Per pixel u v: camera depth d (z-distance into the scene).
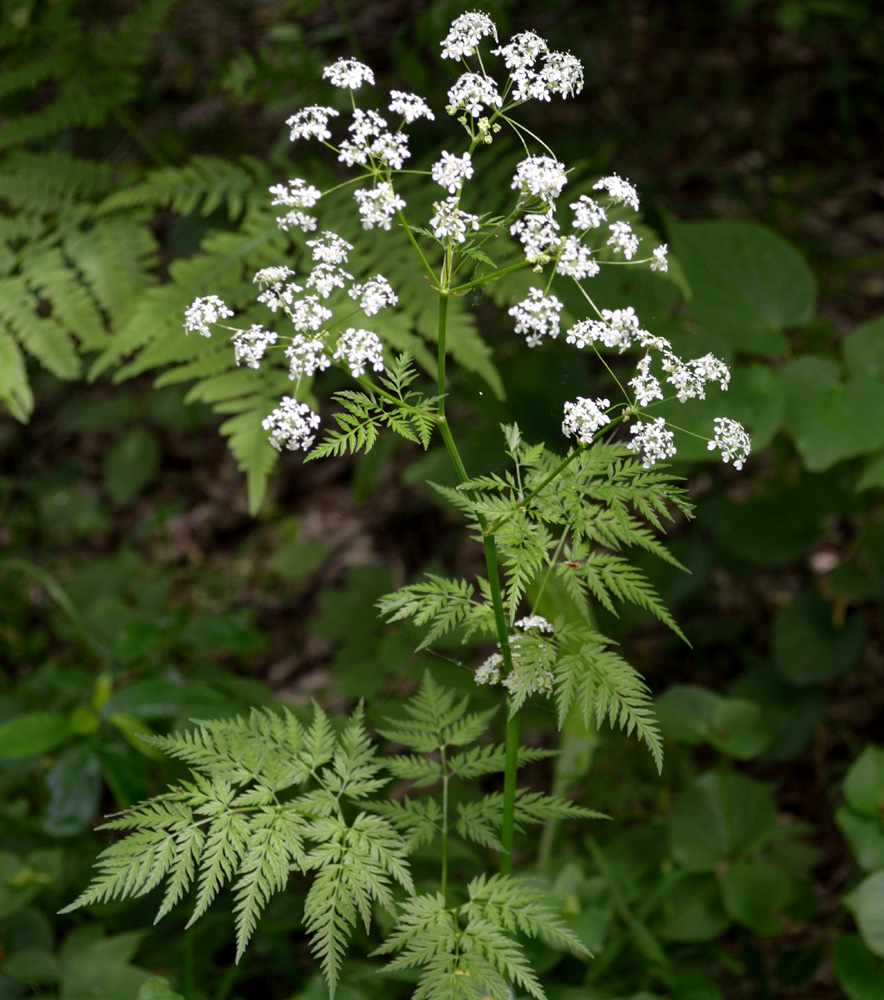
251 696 2.83
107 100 3.56
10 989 2.50
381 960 2.51
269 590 4.87
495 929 1.47
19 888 2.50
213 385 2.61
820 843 3.42
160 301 2.78
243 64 3.59
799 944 3.03
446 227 1.39
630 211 2.96
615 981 2.44
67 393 5.59
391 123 3.82
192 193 3.15
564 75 1.46
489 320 4.17
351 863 1.43
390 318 2.70
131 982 2.22
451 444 1.47
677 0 6.88
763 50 6.62
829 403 3.04
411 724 1.80
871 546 3.45
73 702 3.41
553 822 2.82
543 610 2.12
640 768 3.40
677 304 3.45
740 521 3.67
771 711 3.53
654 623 4.21
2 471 5.48
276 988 2.90
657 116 6.18
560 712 1.41
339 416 1.41
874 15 6.47
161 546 5.18
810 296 3.33
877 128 6.21
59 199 3.30
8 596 4.50
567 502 1.45
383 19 5.70
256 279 1.43
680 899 2.73
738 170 5.84
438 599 1.56
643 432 1.42
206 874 1.38
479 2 3.28
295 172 3.18
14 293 3.06
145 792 2.78
